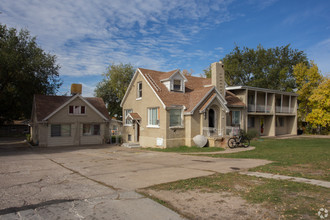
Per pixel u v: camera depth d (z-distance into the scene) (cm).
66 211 527
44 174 938
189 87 2350
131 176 877
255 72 4525
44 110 2442
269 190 660
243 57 4616
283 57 4575
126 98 2520
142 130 2186
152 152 1712
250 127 2902
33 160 1381
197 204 565
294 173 873
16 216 500
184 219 483
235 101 2539
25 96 3278
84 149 2089
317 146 1948
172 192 660
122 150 1928
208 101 2003
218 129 2095
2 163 1259
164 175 885
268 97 3105
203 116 1986
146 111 2138
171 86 2089
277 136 2980
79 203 577
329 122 3075
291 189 665
